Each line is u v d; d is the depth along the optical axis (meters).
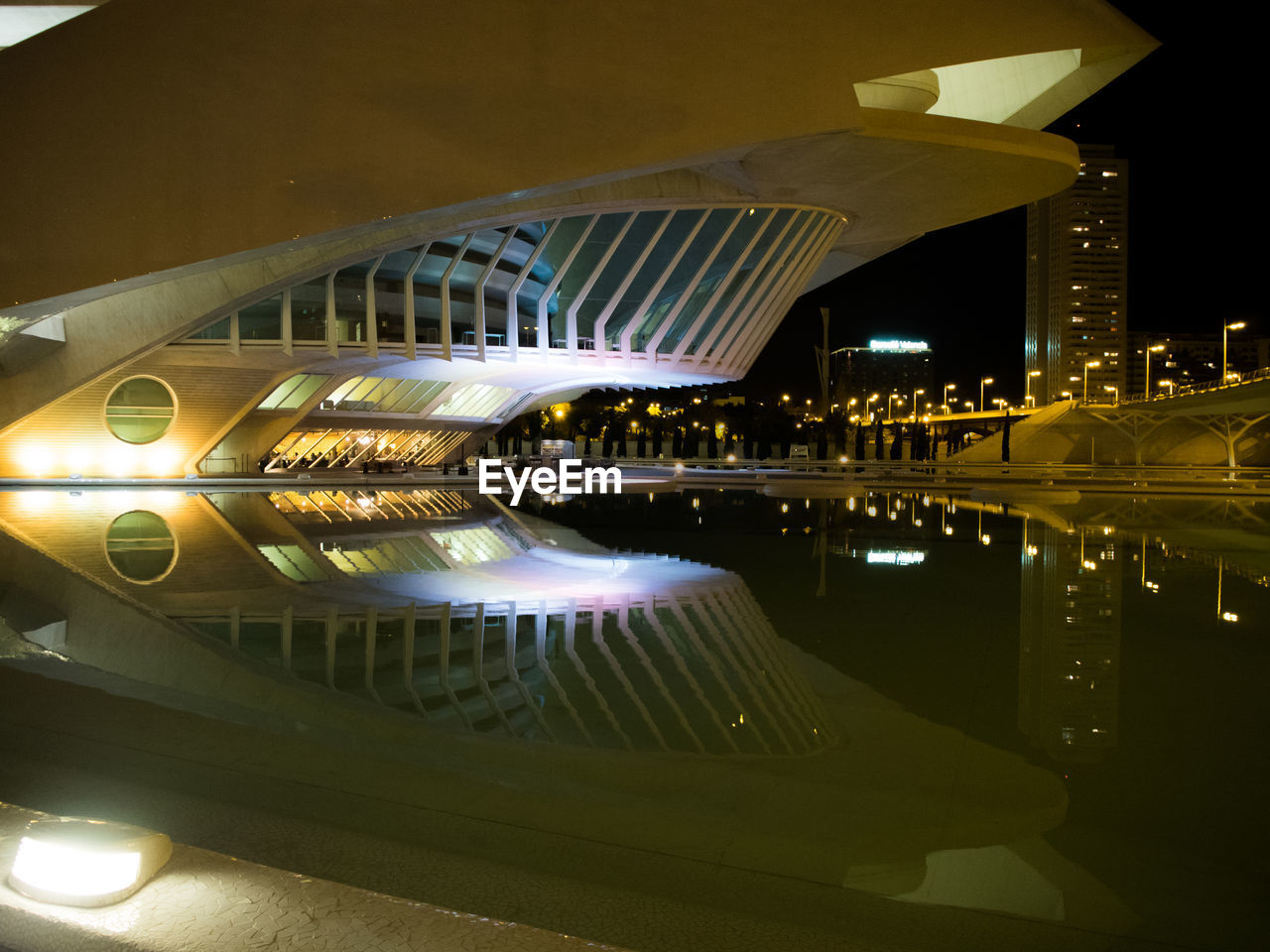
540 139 17.30
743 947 2.52
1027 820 3.58
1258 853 3.29
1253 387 63.03
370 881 2.88
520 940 2.12
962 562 12.48
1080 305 171.75
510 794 3.79
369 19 16.42
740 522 19.47
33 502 21.19
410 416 42.34
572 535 16.31
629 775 4.07
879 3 18.98
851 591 9.86
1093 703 5.38
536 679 5.87
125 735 4.47
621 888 2.91
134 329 26.77
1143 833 3.46
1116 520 20.59
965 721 4.99
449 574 11.01
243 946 2.03
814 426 83.00
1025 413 102.81
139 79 15.88
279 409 34.34
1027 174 26.86
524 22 17.11
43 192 15.87
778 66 18.47
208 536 14.86
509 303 31.34
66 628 7.26
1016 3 19.77
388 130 16.61
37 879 2.21
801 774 4.10
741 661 6.43
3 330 17.17
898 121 23.11
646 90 17.81
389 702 5.28
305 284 28.98
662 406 94.75
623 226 29.86
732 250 31.94
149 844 2.32
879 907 2.82
